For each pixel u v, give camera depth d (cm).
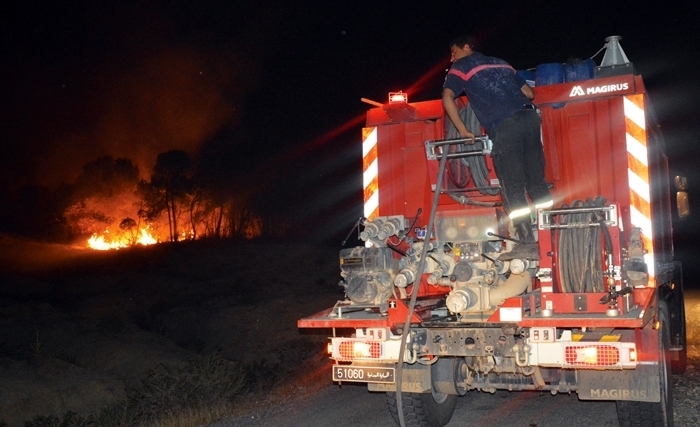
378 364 611
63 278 2342
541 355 545
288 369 1135
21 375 1138
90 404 1108
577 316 543
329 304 1830
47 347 1431
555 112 621
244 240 3378
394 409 680
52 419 894
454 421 725
